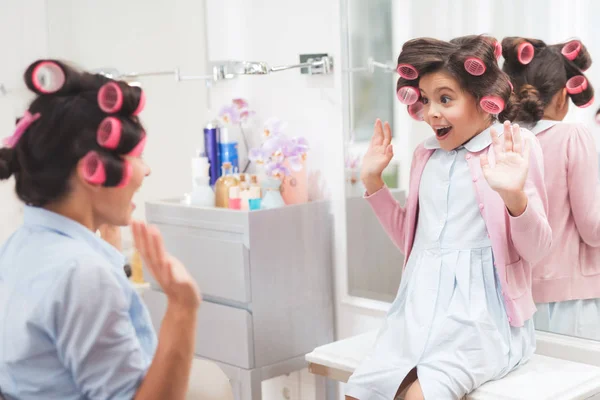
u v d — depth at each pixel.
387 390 1.55
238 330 2.11
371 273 2.13
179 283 1.03
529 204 1.47
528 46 1.71
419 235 1.71
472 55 1.52
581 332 1.73
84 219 1.08
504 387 1.51
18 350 0.99
